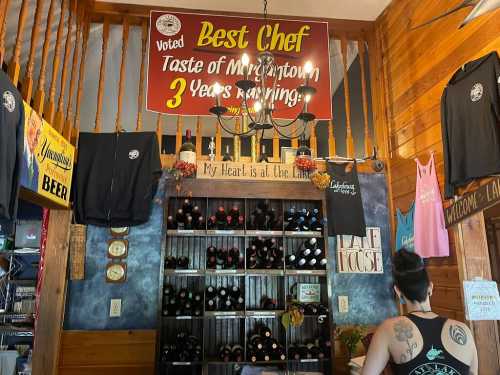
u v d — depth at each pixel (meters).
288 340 3.29
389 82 3.79
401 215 3.42
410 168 3.33
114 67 4.77
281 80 3.79
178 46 3.75
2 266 4.56
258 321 3.34
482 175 2.33
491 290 2.53
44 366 2.96
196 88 3.69
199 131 3.62
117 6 3.82
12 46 3.76
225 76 3.74
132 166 3.20
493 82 2.29
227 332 3.31
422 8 3.22
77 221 3.12
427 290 1.60
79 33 3.54
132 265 3.28
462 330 1.52
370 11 3.95
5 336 4.63
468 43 2.62
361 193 3.67
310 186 3.40
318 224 3.38
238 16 3.97
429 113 3.07
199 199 3.45
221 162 3.35
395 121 3.65
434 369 1.45
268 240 3.32
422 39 3.21
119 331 3.15
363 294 3.46
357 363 2.87
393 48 3.72
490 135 2.29
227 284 3.41
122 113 6.06
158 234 3.35
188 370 3.18
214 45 3.79
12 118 2.07
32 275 4.61
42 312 3.05
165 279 3.33
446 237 2.79
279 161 3.71
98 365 3.08
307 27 3.93
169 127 6.71
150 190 3.15
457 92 2.58
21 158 2.14
